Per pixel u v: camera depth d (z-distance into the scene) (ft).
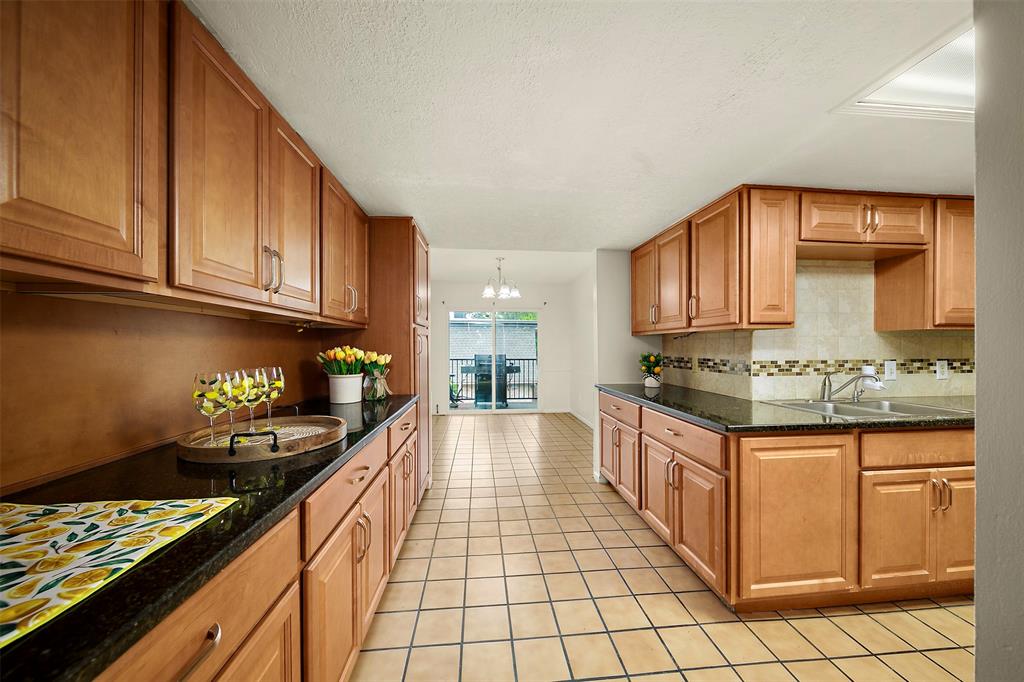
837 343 8.48
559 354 23.68
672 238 9.46
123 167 2.61
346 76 4.19
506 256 15.85
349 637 4.49
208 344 5.30
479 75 4.21
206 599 2.27
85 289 2.94
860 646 5.37
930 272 7.51
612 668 5.02
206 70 3.43
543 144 5.66
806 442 5.98
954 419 6.07
